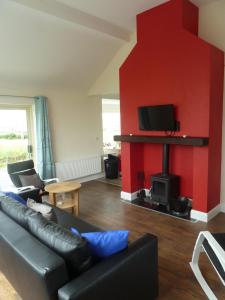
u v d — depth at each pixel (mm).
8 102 4430
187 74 3432
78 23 3662
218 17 3527
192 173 3934
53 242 1628
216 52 3318
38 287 1448
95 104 6082
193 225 3400
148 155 4535
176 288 2188
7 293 2188
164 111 3611
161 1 3475
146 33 3805
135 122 4176
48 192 3795
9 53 3799
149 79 3879
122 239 1729
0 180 4559
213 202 3639
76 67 4836
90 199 4609
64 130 5430
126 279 1669
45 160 4973
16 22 3338
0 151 4664
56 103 5227
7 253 1785
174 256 2668
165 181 3840
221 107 3600
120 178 6102
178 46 3477
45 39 3828
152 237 1938
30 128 5027
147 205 4188
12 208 2199
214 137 3482
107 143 7770
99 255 1702
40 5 3189
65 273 1433
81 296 1365
